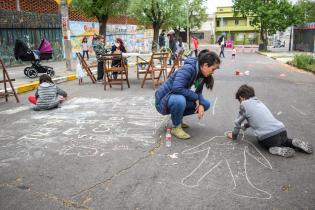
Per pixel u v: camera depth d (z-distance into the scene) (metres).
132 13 25.23
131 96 8.14
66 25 13.12
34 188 3.32
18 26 16.75
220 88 9.46
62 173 3.67
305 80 11.29
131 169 3.74
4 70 7.62
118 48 11.16
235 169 3.71
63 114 6.35
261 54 28.81
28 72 11.51
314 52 27.16
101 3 18.84
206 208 2.92
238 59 22.48
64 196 3.15
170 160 3.99
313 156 4.06
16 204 3.02
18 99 7.94
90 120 5.86
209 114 6.21
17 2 16.84
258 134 4.16
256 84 10.23
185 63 4.70
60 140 4.80
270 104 7.13
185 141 4.65
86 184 3.39
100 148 4.44
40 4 18.56
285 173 3.60
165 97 4.71
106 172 3.68
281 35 48.97
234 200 3.05
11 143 4.71
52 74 11.81
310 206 2.94
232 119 5.82
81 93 8.73
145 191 3.23
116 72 9.82
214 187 3.30
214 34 64.19
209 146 4.43
